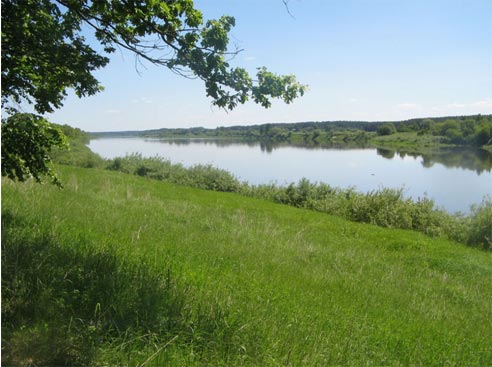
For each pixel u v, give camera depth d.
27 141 5.91
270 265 7.82
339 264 9.35
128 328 3.40
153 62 4.99
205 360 3.36
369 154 98.88
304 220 18.08
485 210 18.08
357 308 6.03
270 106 5.20
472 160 79.50
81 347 3.17
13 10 5.15
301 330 4.31
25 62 5.61
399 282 8.70
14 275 4.08
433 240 16.53
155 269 5.31
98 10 4.71
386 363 4.20
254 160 84.56
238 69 4.95
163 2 4.49
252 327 3.97
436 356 4.69
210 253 7.67
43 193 10.88
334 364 3.77
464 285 9.64
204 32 4.81
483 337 5.95
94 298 3.95
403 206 20.72
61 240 5.80
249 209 19.31
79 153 43.66
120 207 11.67
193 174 34.03
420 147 121.69
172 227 9.92
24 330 3.28
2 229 5.59
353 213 21.62
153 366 3.12
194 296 4.52
